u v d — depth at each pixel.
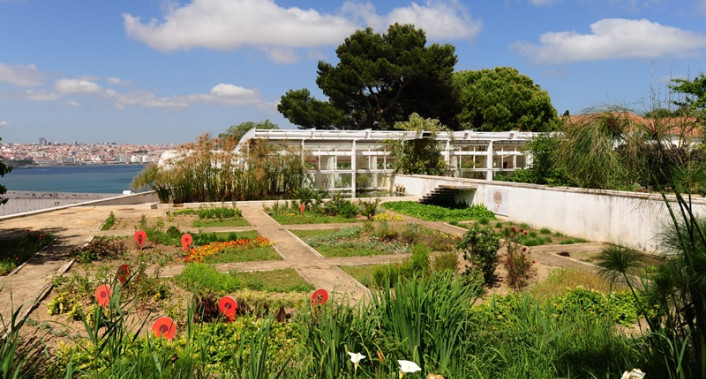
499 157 31.80
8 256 10.92
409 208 21.66
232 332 5.22
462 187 21.67
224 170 24.44
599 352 4.08
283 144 26.59
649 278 3.56
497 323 5.11
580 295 7.06
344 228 15.96
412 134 28.81
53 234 14.89
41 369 3.94
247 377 3.35
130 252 12.07
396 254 12.17
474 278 8.25
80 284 7.98
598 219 13.89
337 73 41.25
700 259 2.95
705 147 3.47
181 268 10.37
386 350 4.12
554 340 4.34
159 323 4.28
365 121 43.38
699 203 7.86
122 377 3.21
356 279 9.61
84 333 6.25
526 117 44.19
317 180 27.64
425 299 4.25
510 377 3.86
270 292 8.56
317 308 4.56
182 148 24.58
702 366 2.92
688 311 3.18
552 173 18.89
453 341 4.09
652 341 3.54
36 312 7.25
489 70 48.50
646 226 12.09
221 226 17.17
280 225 17.42
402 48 41.03
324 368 3.80
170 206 22.67
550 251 12.33
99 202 23.28
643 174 3.54
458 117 43.75
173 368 3.60
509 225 17.11
